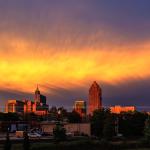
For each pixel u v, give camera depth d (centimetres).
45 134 19575
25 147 10350
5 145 9788
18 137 16875
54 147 11281
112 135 17275
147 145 13662
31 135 17362
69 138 15350
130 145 13162
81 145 12000
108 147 12475
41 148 10925
